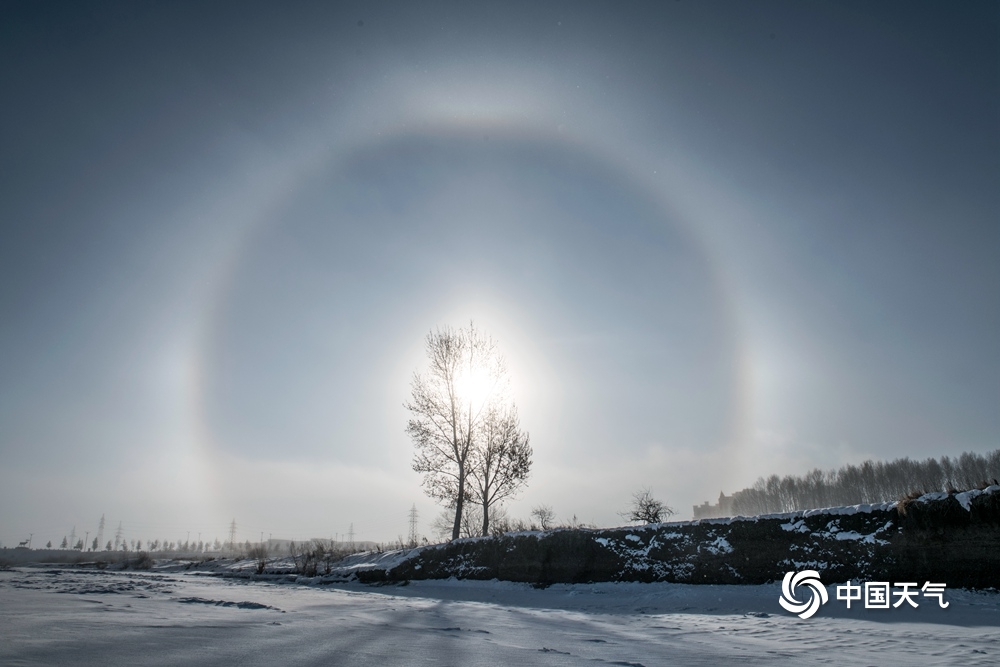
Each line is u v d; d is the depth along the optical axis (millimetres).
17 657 6754
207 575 36438
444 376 35125
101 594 17203
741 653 8977
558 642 10141
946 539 14977
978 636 9883
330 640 9398
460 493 33719
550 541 23141
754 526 18906
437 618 13719
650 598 17562
